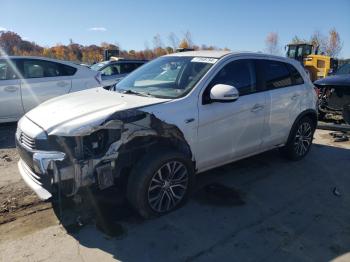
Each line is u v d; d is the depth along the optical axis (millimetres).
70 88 8086
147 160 3652
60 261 3158
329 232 3701
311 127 5895
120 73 13062
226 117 4332
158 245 3410
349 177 5199
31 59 7777
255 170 5355
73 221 3791
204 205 4199
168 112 3814
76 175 3352
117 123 3467
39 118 3789
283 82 5250
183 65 4594
